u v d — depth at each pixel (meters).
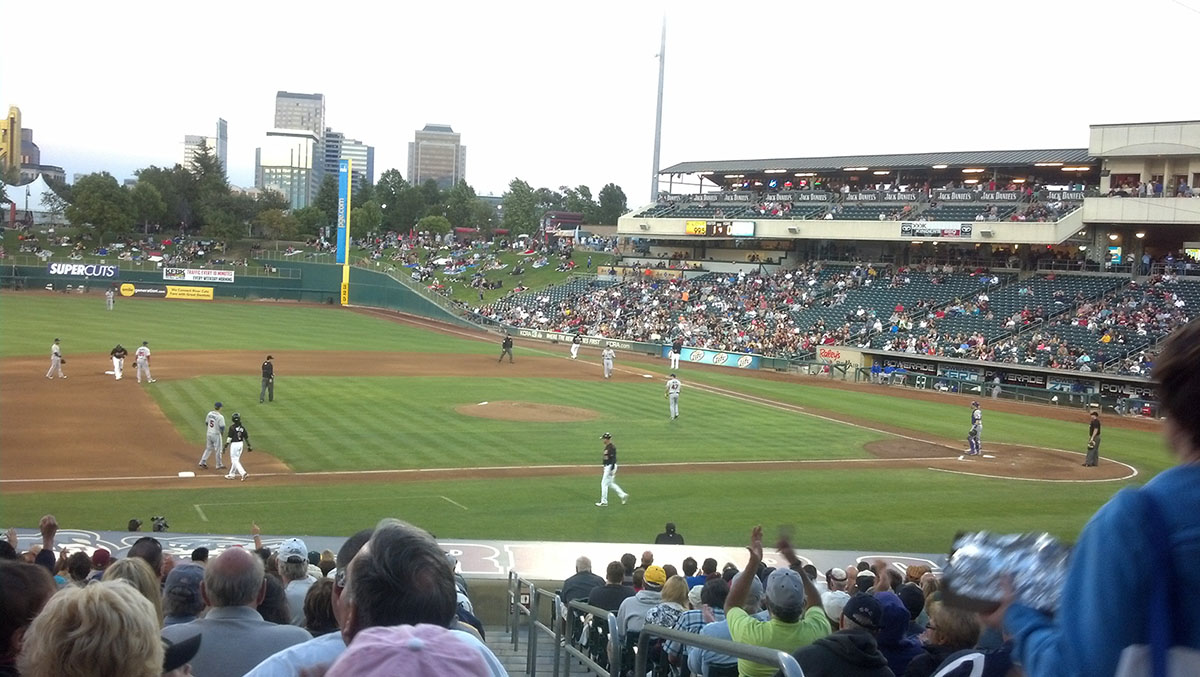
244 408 37.72
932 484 30.80
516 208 152.00
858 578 11.88
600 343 77.44
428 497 25.67
